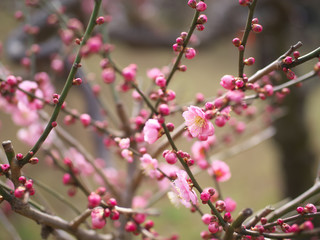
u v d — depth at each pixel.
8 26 2.32
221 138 0.84
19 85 0.71
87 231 0.68
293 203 0.64
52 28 1.05
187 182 0.61
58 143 0.81
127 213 0.68
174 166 0.77
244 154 2.57
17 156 0.60
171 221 1.91
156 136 0.62
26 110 0.76
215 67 2.88
